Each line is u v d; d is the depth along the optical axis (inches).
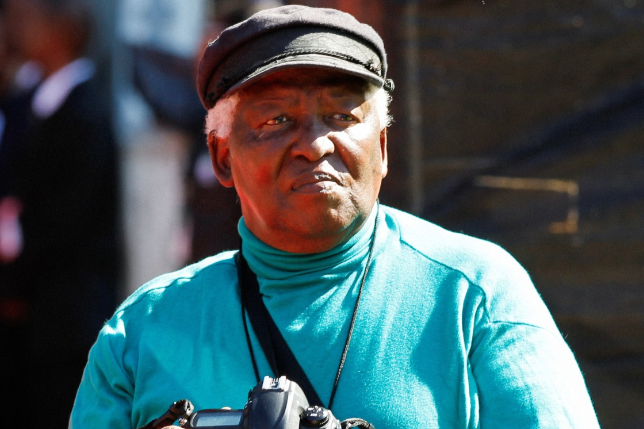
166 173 571.2
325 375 211.8
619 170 443.2
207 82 226.5
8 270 531.5
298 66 205.5
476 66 448.5
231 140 220.7
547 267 450.0
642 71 439.8
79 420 233.8
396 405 204.2
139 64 561.6
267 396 191.2
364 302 216.2
